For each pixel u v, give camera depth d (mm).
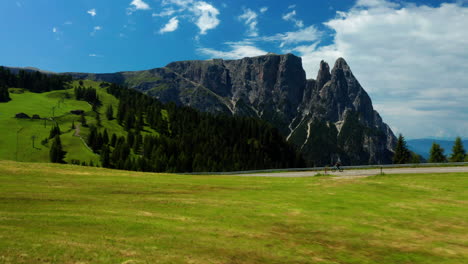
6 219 18141
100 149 177125
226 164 197750
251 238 18156
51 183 33750
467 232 21641
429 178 45375
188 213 23328
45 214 20172
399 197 32750
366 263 15539
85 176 41469
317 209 26672
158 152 176500
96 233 16750
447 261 16422
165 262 13070
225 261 14070
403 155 118812
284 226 21328
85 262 12297
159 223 19891
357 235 20188
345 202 29844
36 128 195750
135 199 27656
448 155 114750
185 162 180500
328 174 57344
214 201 28406
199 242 16609
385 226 22453
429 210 27234
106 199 26906
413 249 18062
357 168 64312
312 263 14891
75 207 23047
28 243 13797
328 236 19688
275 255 15578
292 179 48344
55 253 12906
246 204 27656
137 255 13633
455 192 35531
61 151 156250
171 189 34531
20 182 33062
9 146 164125
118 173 47750
